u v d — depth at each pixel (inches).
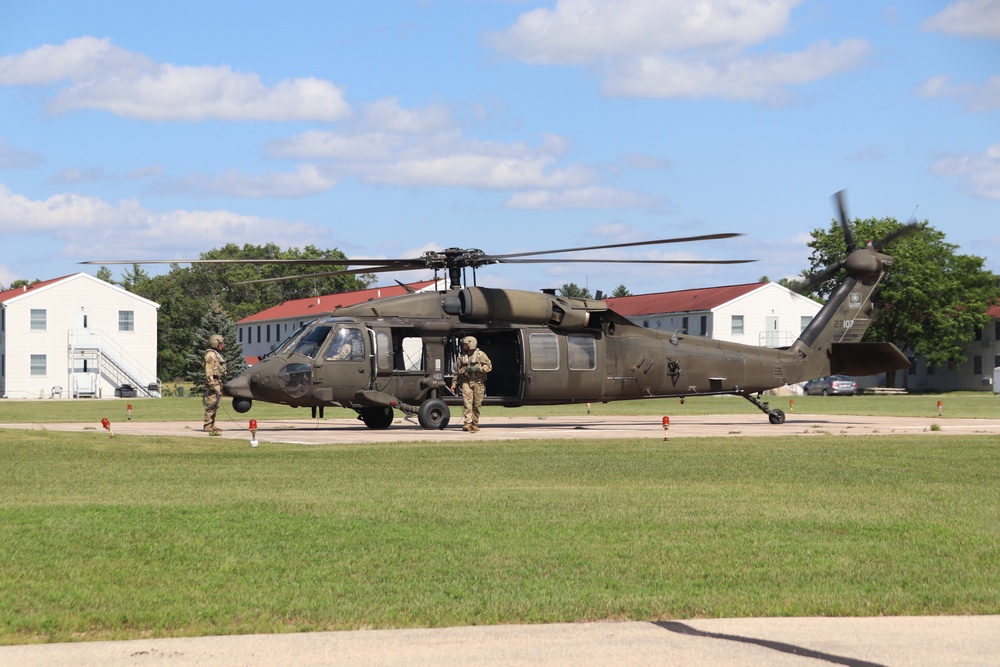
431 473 705.6
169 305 5383.9
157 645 301.3
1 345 3484.3
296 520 496.4
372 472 709.9
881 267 1395.2
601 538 456.1
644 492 606.9
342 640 306.0
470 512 523.2
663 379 1289.4
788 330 3528.5
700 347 1312.7
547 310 1217.4
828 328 1382.9
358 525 483.5
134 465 751.7
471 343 1144.8
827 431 1189.7
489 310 1179.3
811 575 387.5
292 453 848.9
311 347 1137.4
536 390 1213.7
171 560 408.8
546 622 327.0
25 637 310.5
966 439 1032.8
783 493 605.6
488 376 1261.1
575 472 714.2
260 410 1937.7
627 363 1266.0
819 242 3759.8
